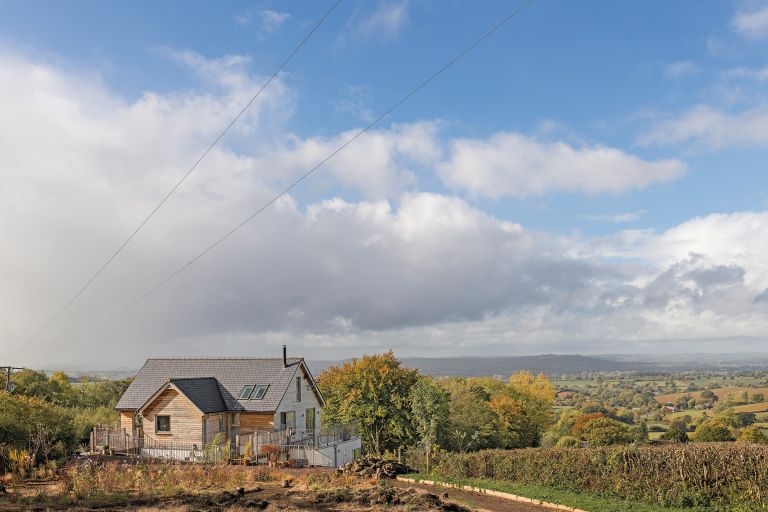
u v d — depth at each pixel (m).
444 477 28.97
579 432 84.56
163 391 44.22
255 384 47.22
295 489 23.78
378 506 19.69
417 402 58.72
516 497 23.28
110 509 18.61
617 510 20.34
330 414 62.53
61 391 70.94
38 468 27.75
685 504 21.58
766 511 19.88
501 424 82.56
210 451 38.81
